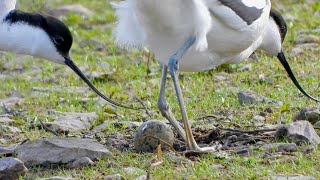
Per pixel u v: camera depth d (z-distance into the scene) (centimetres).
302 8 2042
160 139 1105
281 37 1359
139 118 1320
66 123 1295
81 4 2317
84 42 1900
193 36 1062
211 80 1525
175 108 1340
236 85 1483
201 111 1322
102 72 1670
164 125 1110
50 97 1505
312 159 1032
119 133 1230
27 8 2108
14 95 1577
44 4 2144
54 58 1294
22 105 1470
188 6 1033
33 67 1791
